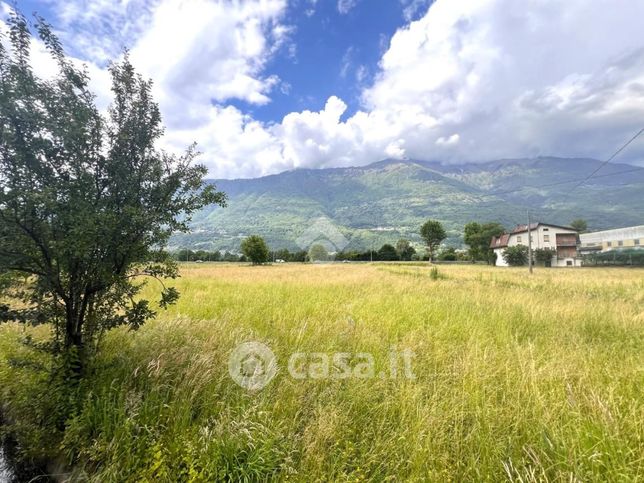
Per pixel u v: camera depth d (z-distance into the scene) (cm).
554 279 2002
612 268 4475
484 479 234
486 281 1803
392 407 313
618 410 293
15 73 313
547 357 446
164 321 578
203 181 421
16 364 350
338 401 324
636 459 240
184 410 301
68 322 364
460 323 649
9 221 309
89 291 365
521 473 234
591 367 408
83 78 369
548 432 266
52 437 295
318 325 579
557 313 770
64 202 333
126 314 389
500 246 7325
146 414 295
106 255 358
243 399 320
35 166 324
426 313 752
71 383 335
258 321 638
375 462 251
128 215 345
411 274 2425
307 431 272
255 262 5538
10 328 555
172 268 414
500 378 375
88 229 308
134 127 390
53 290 346
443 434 268
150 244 382
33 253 333
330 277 1872
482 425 285
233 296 959
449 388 350
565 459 235
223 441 259
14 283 340
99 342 404
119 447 264
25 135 323
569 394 319
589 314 760
